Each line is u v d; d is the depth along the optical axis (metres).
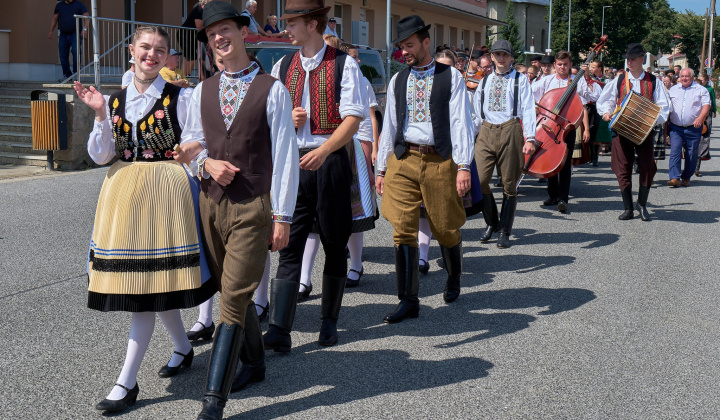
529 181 11.95
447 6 30.20
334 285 4.34
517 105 6.84
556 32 67.38
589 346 4.36
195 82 12.85
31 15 15.75
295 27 4.20
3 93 14.18
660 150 13.22
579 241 7.28
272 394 3.65
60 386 3.73
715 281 5.82
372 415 3.42
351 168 4.67
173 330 3.86
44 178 10.82
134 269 3.35
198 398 3.61
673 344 4.41
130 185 3.43
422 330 4.64
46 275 5.80
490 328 4.68
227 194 3.35
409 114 4.81
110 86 13.04
